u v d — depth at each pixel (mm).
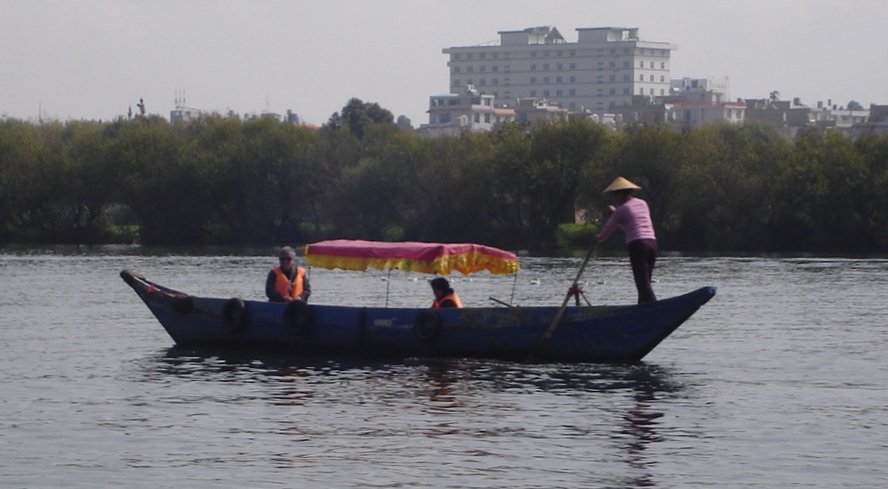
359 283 71062
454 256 35594
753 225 118375
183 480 21125
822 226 116312
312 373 32812
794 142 125000
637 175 120125
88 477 21297
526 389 30000
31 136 145375
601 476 21375
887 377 32250
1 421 26078
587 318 33531
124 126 162250
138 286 39344
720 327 44906
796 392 29781
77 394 29625
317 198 133125
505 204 126875
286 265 37938
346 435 24625
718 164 118750
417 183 127062
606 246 122312
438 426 25516
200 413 27031
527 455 22906
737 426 25516
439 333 34719
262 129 136125
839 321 47219
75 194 131750
